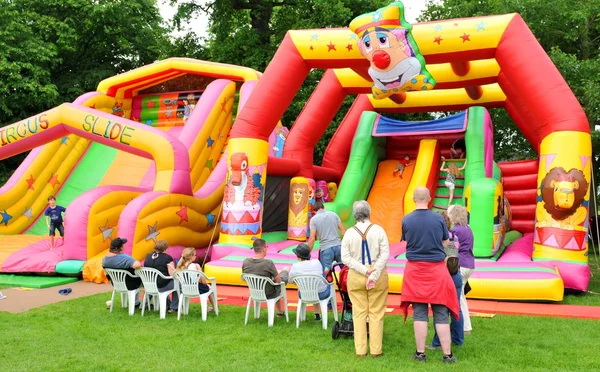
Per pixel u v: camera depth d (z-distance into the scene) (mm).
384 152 16078
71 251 10656
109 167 15234
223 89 14797
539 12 17266
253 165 11195
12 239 12617
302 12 23422
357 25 9578
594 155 17750
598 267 12781
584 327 6668
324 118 13695
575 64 15891
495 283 8336
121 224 10477
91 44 25219
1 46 20094
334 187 15039
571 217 9125
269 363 5219
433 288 5195
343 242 5609
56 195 14516
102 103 16000
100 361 5270
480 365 5113
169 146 11445
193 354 5527
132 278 7555
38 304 8281
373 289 5516
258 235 11258
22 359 5328
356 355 5461
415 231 5301
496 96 14484
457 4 19578
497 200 10172
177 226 11633
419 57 9656
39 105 21625
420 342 5277
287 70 11039
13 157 22422
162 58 25969
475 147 12812
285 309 7109
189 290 7219
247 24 25984
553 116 9320
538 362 5188
